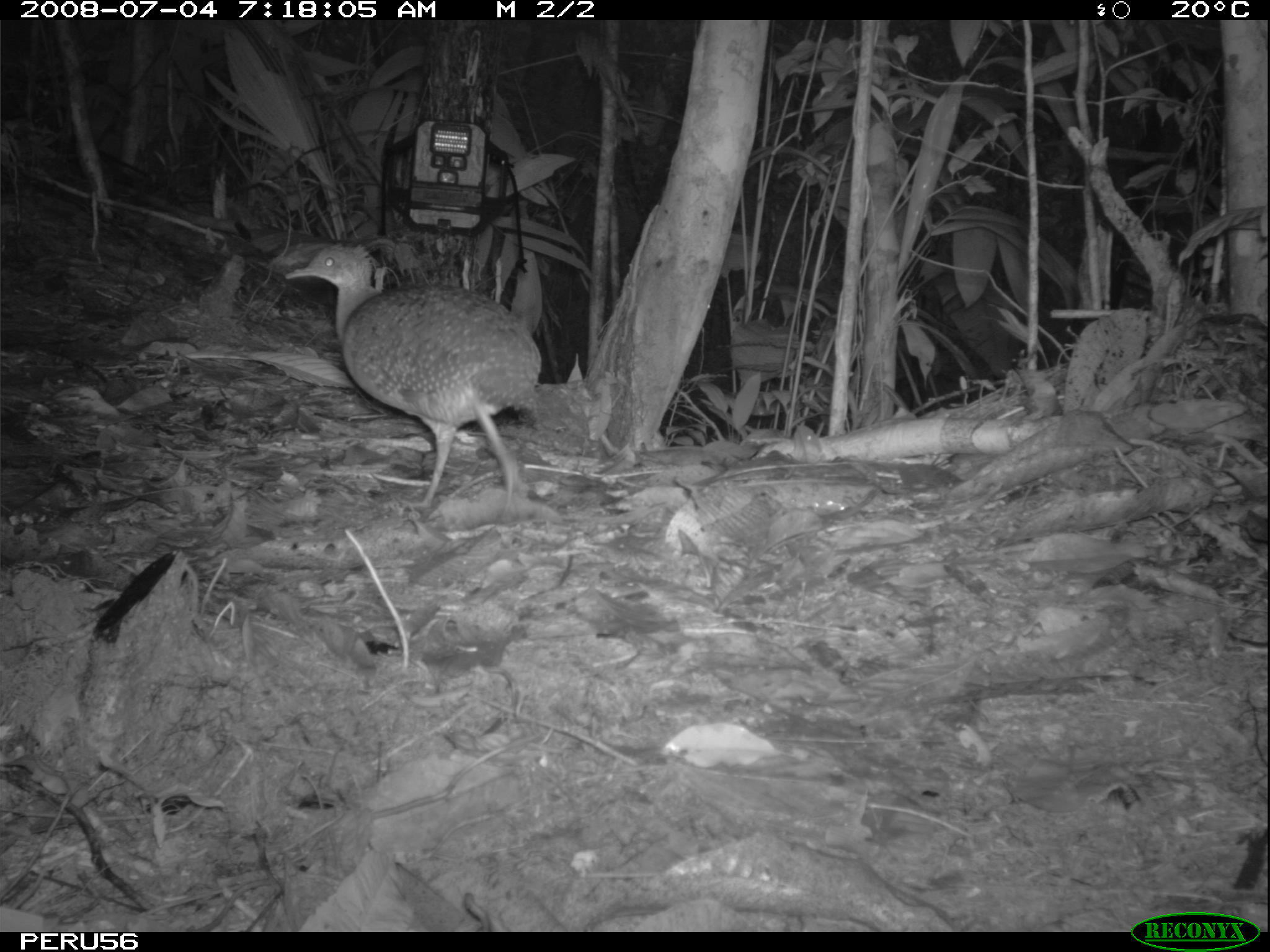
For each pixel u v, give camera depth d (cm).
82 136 802
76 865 324
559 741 331
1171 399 476
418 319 422
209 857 323
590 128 1052
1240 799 309
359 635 371
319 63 842
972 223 695
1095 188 512
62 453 523
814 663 361
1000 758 324
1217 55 737
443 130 658
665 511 454
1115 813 304
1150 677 350
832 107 652
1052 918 277
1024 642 364
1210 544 407
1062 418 455
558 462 525
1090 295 656
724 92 521
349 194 870
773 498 459
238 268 716
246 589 409
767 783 311
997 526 430
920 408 625
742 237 794
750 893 281
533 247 816
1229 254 524
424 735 340
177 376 615
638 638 369
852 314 552
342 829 313
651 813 306
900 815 306
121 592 410
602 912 280
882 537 428
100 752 359
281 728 348
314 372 615
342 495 487
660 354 555
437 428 457
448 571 414
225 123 945
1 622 394
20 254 752
